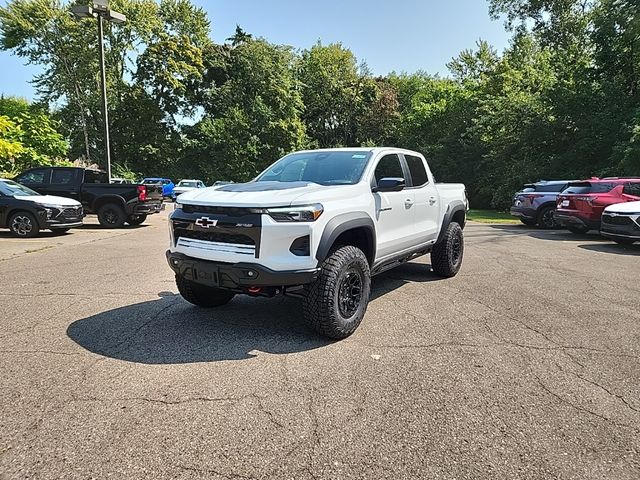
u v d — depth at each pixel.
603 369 3.39
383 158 5.08
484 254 9.07
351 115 50.34
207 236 3.88
